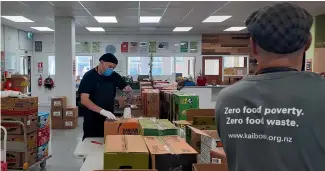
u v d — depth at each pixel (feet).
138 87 22.29
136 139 6.53
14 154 13.74
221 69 40.32
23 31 36.99
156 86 15.66
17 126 13.69
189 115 8.77
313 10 23.08
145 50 40.37
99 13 25.02
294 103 2.62
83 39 39.86
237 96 2.94
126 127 8.22
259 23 2.81
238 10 23.56
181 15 26.02
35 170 15.02
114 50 40.22
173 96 10.31
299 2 20.49
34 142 14.47
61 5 21.85
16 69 35.42
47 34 39.68
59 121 25.81
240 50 40.09
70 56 26.96
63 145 20.12
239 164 2.81
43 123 15.46
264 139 2.69
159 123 7.78
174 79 40.55
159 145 5.99
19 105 13.57
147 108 11.34
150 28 34.45
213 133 6.77
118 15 26.02
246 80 3.04
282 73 2.80
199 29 35.47
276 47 2.76
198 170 5.02
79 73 39.88
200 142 6.73
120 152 5.43
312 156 2.54
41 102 39.83
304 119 2.56
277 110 2.67
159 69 40.60
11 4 21.53
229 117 2.93
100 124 10.28
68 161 16.65
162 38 40.37
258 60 2.99
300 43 2.73
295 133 2.57
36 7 22.58
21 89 20.20
